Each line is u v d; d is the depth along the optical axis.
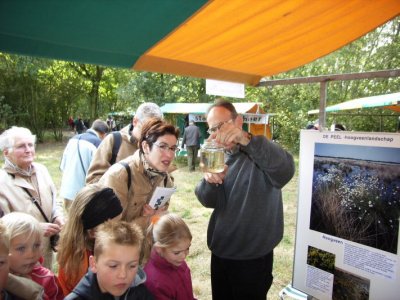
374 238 1.82
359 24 1.79
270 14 1.48
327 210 2.02
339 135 1.93
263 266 2.01
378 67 13.11
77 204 1.54
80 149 3.59
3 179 2.13
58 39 1.40
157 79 14.84
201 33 1.59
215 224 2.12
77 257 1.52
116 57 1.70
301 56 2.23
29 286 1.32
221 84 2.47
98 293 1.29
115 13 1.22
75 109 23.94
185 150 11.55
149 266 1.71
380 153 1.77
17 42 1.32
